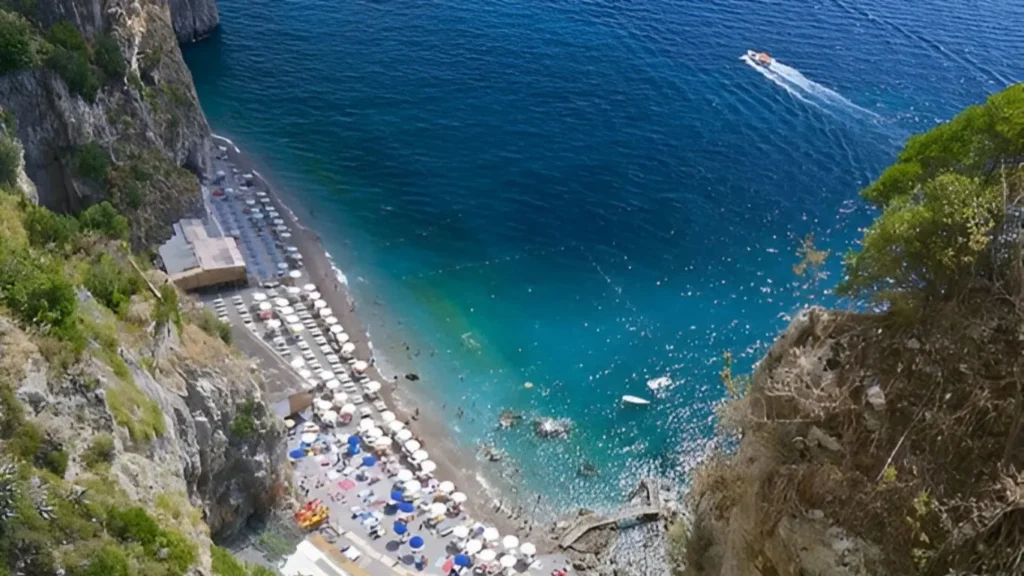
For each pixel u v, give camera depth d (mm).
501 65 124438
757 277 89750
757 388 31562
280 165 103750
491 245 93938
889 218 27938
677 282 89500
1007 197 26469
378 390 76000
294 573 57906
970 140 28719
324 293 86062
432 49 127875
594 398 77562
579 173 103750
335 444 70000
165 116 90938
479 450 72500
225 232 90438
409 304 86438
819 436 28031
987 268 26766
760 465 29750
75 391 40656
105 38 82875
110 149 81312
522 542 65000
